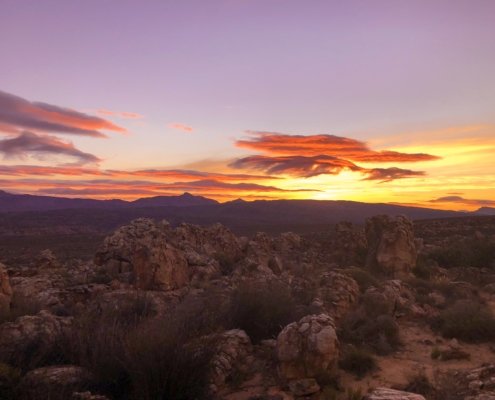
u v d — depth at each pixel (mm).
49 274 23500
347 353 12008
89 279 20344
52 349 10406
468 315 14578
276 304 13625
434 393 10016
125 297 15414
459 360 12250
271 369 11141
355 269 20906
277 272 24078
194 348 9781
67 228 98938
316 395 10109
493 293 19812
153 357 9062
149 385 8922
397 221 24859
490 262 26734
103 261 22078
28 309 14531
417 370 11477
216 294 15109
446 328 14289
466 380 10359
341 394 10180
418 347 13359
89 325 11445
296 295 16219
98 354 9703
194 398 9297
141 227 24344
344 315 15398
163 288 18188
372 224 26250
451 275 23938
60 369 9500
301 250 30297
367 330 13992
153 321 11055
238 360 11336
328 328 10930
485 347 13211
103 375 9266
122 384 9281
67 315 15352
